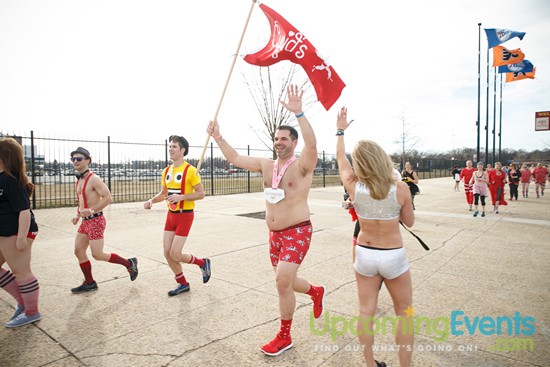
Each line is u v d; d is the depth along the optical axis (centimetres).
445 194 1909
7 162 321
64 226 896
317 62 355
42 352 293
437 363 277
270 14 379
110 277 490
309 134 281
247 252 628
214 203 1446
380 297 418
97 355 288
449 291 432
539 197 1798
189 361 279
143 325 342
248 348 300
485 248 657
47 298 412
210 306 388
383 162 242
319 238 753
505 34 1773
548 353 291
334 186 2741
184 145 425
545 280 473
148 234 788
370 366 248
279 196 295
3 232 329
